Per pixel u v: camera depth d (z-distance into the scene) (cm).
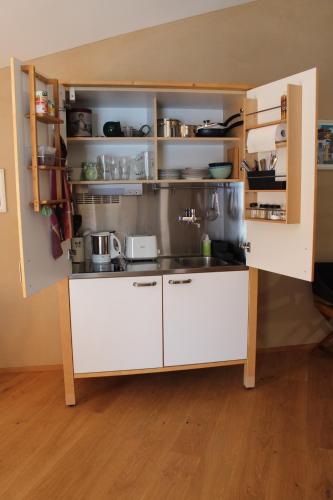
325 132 333
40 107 211
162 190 322
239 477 200
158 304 266
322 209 342
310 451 219
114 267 279
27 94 213
